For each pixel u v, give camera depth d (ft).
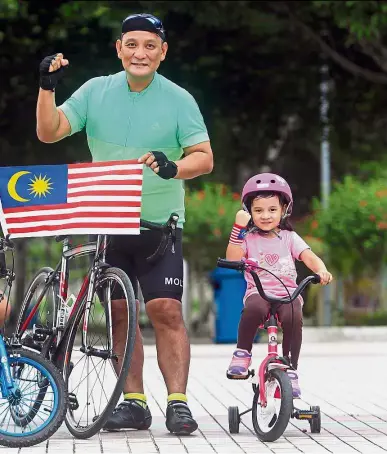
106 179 27.84
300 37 80.59
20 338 29.76
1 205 27.91
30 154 81.87
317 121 84.12
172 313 29.14
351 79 82.53
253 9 75.46
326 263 76.23
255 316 28.40
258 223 29.04
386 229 74.43
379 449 25.85
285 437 27.96
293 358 28.43
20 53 77.87
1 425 26.25
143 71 28.73
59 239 29.30
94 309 27.84
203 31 78.13
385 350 57.93
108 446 26.25
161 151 28.99
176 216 28.60
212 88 81.30
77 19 76.69
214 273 72.95
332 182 87.61
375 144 86.22
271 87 82.74
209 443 26.89
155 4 73.05
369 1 70.03
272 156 88.22
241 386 41.14
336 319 84.84
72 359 28.22
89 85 29.71
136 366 29.45
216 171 86.53
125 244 29.19
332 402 36.19
